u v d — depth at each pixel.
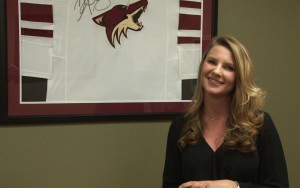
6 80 1.40
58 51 1.46
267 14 1.79
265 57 1.80
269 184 1.20
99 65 1.52
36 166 1.49
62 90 1.48
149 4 1.57
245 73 1.20
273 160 1.21
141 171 1.65
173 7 1.61
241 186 1.16
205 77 1.26
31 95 1.44
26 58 1.42
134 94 1.58
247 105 1.22
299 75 1.87
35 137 1.48
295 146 1.88
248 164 1.20
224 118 1.29
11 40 1.40
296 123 1.87
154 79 1.61
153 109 1.62
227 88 1.22
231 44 1.22
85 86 1.51
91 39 1.50
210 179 1.23
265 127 1.23
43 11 1.43
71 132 1.53
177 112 1.66
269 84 1.82
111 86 1.55
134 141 1.63
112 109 1.56
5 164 1.45
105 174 1.60
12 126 1.45
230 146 1.20
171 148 1.39
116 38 1.54
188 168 1.26
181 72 1.65
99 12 1.50
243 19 1.75
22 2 1.40
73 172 1.55
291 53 1.85
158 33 1.60
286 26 1.83
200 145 1.26
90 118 1.52
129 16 1.55
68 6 1.46
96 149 1.57
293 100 1.87
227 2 1.72
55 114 1.48
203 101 1.34
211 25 1.67
